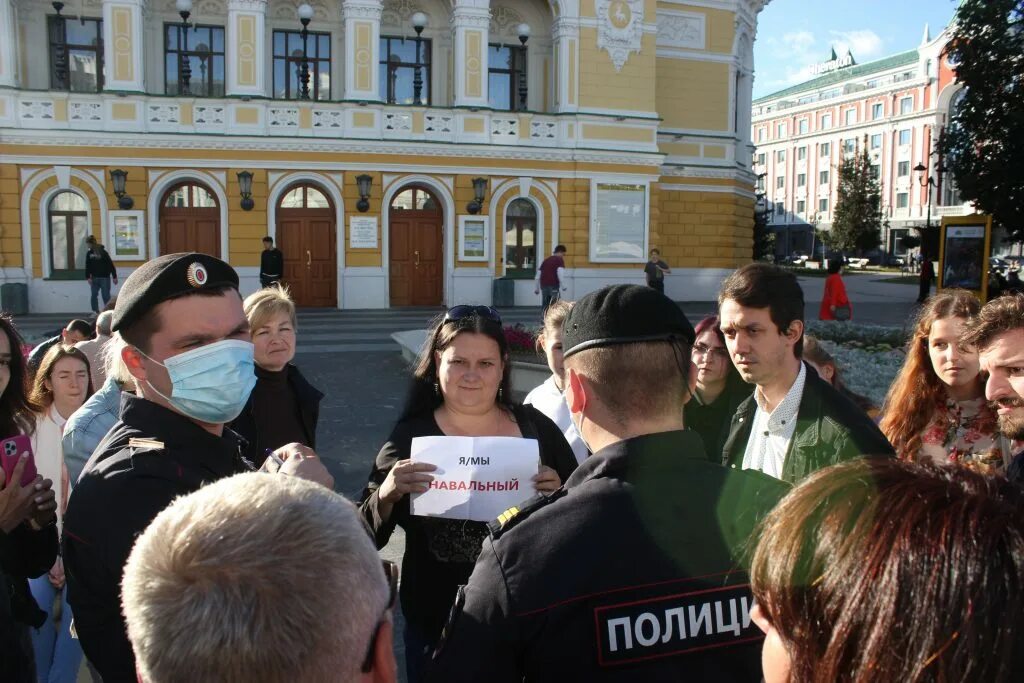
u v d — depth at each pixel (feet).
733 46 87.86
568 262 77.82
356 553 4.00
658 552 5.29
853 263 208.03
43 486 8.18
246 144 70.13
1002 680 3.06
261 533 3.77
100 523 6.10
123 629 5.99
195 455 6.88
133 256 69.00
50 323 60.70
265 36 75.36
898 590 3.15
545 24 81.56
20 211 67.51
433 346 9.66
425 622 8.65
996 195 59.82
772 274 9.20
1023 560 3.17
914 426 10.86
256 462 11.50
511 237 77.41
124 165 68.59
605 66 77.71
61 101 67.56
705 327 12.81
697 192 87.10
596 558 5.27
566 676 5.22
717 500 5.49
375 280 73.87
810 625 3.37
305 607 3.64
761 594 3.64
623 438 5.85
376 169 73.15
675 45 85.97
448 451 8.51
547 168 76.69
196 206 70.69
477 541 8.53
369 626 3.96
